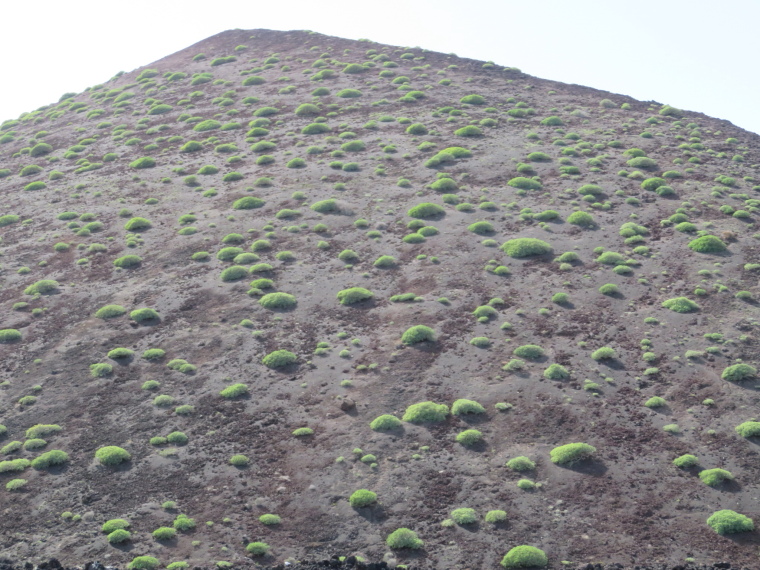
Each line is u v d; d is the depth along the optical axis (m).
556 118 82.94
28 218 69.44
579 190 65.44
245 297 53.97
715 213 60.94
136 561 32.44
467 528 34.69
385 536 34.47
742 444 38.75
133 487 38.00
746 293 49.97
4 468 39.28
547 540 33.88
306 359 47.59
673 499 35.88
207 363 47.69
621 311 49.81
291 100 93.19
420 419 41.69
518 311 50.38
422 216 62.91
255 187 70.25
